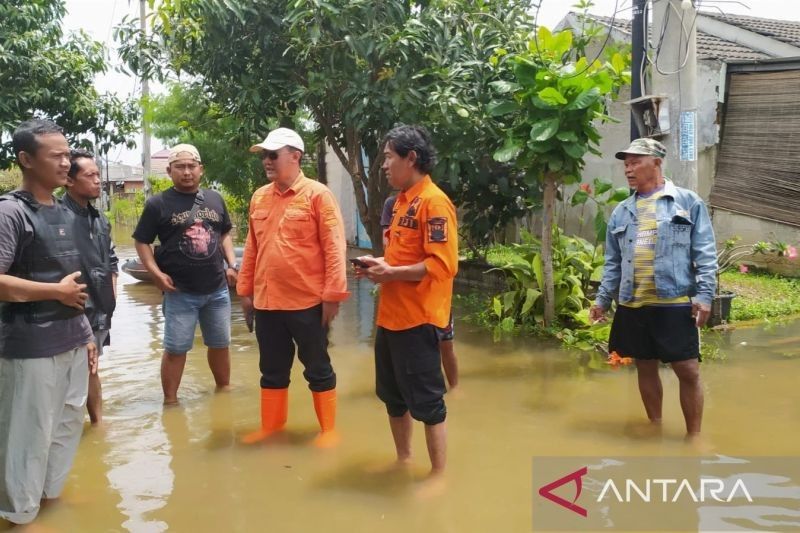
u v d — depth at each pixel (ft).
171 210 15.71
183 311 15.79
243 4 25.14
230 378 17.84
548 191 21.18
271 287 13.50
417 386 11.25
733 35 36.91
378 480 11.53
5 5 34.86
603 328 19.88
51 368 10.22
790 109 28.60
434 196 11.19
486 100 23.65
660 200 13.28
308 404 15.72
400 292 11.18
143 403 16.06
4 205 9.91
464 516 10.13
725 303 21.53
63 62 36.35
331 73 25.09
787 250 24.44
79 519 10.35
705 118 31.01
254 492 11.16
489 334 22.31
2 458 9.93
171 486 11.47
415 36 23.68
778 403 14.60
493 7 26.73
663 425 13.70
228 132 41.29
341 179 51.80
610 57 26.61
